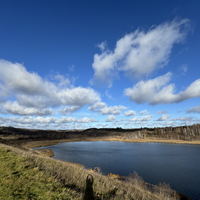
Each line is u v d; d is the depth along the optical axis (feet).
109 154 206.90
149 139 584.81
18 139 444.96
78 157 177.17
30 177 25.20
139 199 31.37
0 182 21.47
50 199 19.92
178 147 309.01
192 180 91.40
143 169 119.55
